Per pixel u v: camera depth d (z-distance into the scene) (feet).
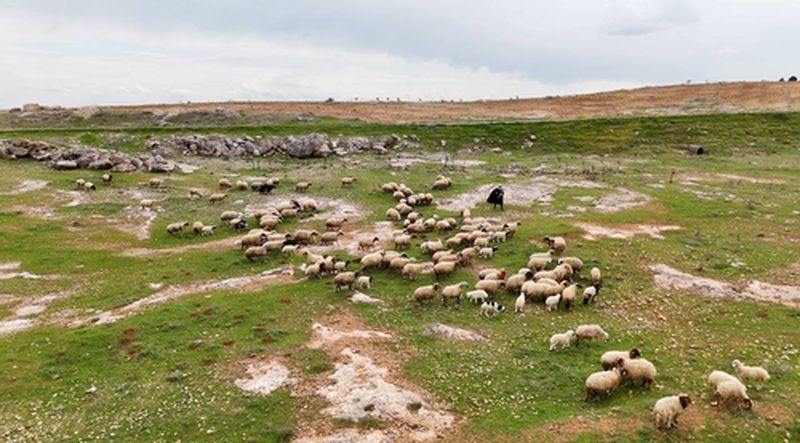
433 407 57.82
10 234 124.57
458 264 102.17
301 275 101.35
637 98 378.53
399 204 146.00
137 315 84.23
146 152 221.66
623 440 49.70
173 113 329.11
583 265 100.58
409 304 85.87
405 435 53.16
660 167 198.08
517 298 86.07
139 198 158.61
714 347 69.36
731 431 50.70
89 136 236.43
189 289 96.94
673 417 51.62
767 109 294.46
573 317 80.07
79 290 97.81
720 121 262.06
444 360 67.46
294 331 76.79
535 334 74.64
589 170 193.16
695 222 127.85
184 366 68.23
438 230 126.93
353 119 318.45
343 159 223.71
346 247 117.80
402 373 64.49
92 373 67.92
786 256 102.42
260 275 102.53
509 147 248.73
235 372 66.18
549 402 57.77
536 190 163.02
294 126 278.05
